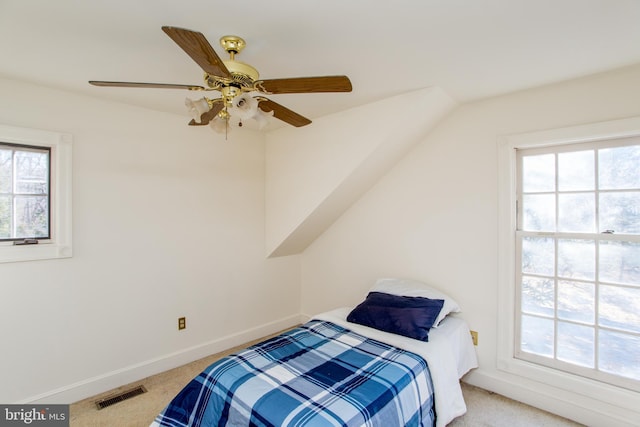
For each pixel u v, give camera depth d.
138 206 2.58
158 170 2.69
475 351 2.49
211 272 3.05
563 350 2.20
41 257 2.13
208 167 3.02
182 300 2.85
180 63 1.84
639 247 1.94
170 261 2.77
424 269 2.78
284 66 1.89
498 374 2.39
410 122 2.43
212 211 3.05
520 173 2.37
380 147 2.55
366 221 3.20
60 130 2.21
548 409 2.18
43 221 2.19
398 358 1.89
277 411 1.40
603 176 2.06
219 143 3.10
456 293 2.60
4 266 2.02
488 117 2.43
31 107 2.10
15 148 2.09
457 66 1.91
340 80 1.42
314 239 3.68
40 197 2.18
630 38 1.59
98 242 2.38
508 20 1.44
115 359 2.47
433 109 2.43
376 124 2.52
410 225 2.87
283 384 1.60
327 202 3.00
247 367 1.77
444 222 2.66
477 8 1.35
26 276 2.10
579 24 1.47
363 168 2.73
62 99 2.22
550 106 2.17
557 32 1.54
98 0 1.28
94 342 2.37
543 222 2.28
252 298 3.40
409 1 1.30
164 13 1.37
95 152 2.36
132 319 2.55
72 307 2.27
